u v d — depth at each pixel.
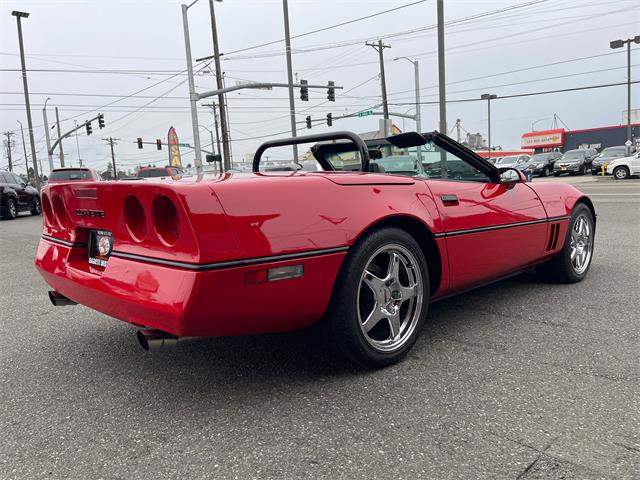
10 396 2.42
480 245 3.03
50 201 2.81
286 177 2.27
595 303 3.59
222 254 1.93
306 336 3.11
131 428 2.07
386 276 2.55
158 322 2.02
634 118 46.62
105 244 2.43
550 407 2.10
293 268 2.12
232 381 2.49
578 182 23.72
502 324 3.20
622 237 6.68
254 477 1.70
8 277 5.67
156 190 1.99
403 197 2.60
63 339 3.28
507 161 33.88
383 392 2.30
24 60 30.61
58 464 1.83
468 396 2.23
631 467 1.68
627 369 2.45
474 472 1.68
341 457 1.80
